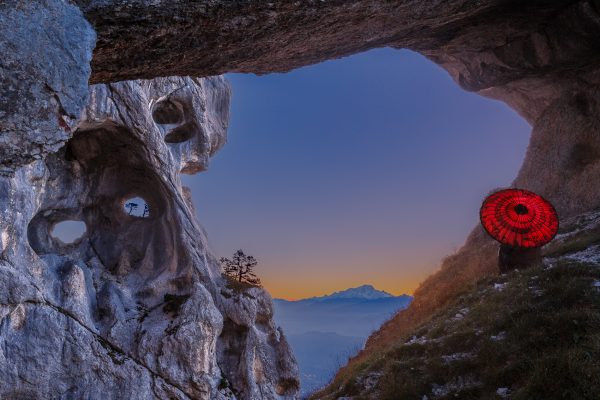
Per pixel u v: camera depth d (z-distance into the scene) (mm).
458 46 26141
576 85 29203
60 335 20641
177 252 26375
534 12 21984
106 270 25828
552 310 13883
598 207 26609
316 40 10516
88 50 5812
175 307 24641
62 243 26188
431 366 14188
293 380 26391
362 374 16031
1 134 5348
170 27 7141
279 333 27453
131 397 21609
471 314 16656
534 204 20797
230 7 7395
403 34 13703
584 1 21078
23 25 5371
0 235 19484
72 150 26062
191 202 31062
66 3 5762
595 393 10273
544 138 31641
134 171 27078
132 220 27578
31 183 21297
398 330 25812
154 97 27531
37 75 5434
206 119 29953
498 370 12438
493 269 24781
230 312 25688
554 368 11281
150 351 22609
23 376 19625
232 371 25234
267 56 10336
